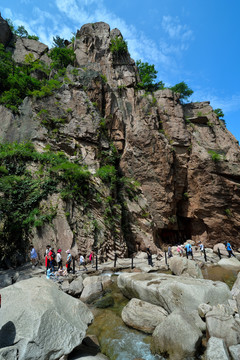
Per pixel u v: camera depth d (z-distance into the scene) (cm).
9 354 420
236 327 566
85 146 2348
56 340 481
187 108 3441
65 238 1616
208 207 2697
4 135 2169
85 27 3912
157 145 2733
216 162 2744
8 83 2650
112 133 2789
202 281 873
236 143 3089
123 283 991
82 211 1808
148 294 821
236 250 2572
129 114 2966
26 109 2361
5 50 3644
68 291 1002
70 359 504
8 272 1322
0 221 1545
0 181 1692
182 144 2848
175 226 2738
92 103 2638
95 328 718
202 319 672
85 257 1644
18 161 1902
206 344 579
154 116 2861
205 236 2742
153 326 687
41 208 1688
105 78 3102
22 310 515
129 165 2712
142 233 2314
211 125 3164
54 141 2225
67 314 564
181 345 547
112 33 3897
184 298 735
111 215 2002
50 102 2422
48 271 1188
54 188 1781
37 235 1564
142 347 605
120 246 1961
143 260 1848
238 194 2677
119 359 560
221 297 771
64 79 2692
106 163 2491
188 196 2819
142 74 3728
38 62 3566
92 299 966
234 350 504
